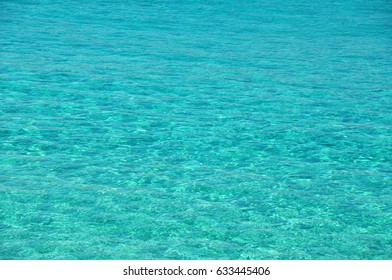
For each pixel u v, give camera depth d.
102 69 31.22
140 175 20.09
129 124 24.36
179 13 46.00
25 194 18.44
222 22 43.66
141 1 49.69
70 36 37.56
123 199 18.45
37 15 42.88
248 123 24.89
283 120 25.39
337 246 16.48
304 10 48.75
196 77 30.64
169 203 18.36
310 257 16.00
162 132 23.67
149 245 16.30
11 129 23.28
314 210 18.23
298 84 30.22
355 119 25.80
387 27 43.62
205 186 19.50
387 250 16.38
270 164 21.28
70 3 47.47
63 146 22.03
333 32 41.84
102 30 39.59
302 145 22.92
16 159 20.81
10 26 39.22
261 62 33.91
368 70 33.06
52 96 27.05
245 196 18.95
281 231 17.11
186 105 26.70
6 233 16.47
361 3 52.00
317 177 20.39
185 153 21.94
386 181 20.19
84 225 17.02
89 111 25.53
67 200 18.23
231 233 16.92
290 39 39.56
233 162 21.38
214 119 25.20
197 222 17.39
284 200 18.75
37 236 16.42
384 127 24.92
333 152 22.42
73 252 15.85
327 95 28.72
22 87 27.94
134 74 30.67
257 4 50.41
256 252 16.14
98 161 20.98
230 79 30.59
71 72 30.45
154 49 35.56
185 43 37.31
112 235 16.62
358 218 17.83
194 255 15.92
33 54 33.25
